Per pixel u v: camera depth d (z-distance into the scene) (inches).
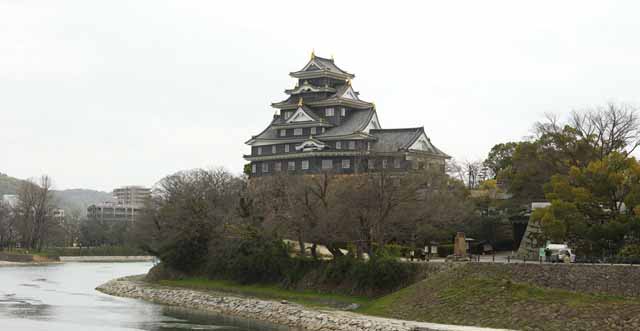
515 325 2637.8
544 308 2667.3
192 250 4660.4
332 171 4367.6
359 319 2979.8
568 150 4522.6
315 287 3791.8
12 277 5777.6
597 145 4495.6
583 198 3316.9
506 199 4803.2
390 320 2928.2
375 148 4817.9
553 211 3329.2
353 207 3713.1
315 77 6171.3
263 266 4121.6
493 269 3004.4
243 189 4549.7
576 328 2516.0
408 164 4667.8
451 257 3587.6
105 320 3314.5
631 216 3201.3
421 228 3870.6
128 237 6407.5
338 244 3983.8
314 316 3169.3
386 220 3779.5
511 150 6058.1
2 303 3941.9
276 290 3976.4
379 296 3444.9
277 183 4261.8
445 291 3004.4
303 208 3934.5
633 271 2659.9
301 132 6033.5
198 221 4633.4
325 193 3937.0
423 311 2955.2
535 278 2871.6
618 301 2593.5
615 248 3238.2
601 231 3201.3
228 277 4389.8
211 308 3750.0
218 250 4485.7
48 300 4111.7
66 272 6402.6
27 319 3321.9
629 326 2437.3
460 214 4133.9
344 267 3686.0
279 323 3255.4
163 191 5812.0
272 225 4111.7
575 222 3270.2
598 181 3356.3
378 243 3725.4
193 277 4630.9
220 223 4594.0
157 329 3070.9
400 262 3444.9
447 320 2822.3
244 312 3548.2
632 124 4598.9
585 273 2760.8
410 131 5733.3
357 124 5890.8
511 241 4547.2
